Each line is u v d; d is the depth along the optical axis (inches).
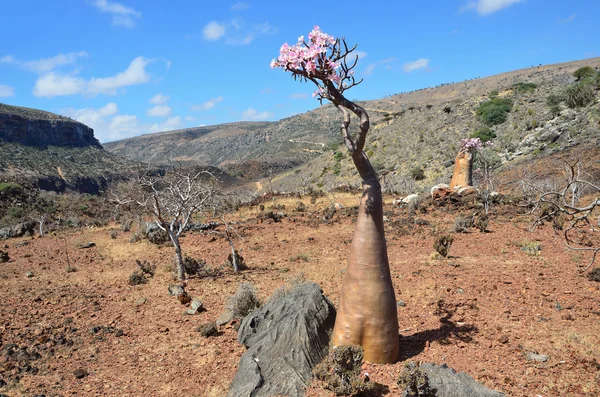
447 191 871.7
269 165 5007.4
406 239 601.6
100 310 377.1
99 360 278.4
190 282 455.8
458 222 629.3
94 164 4229.8
